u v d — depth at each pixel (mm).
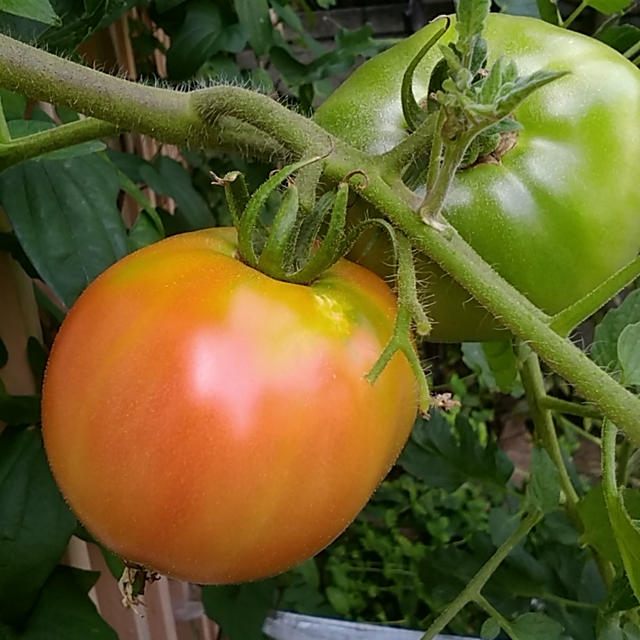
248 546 133
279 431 127
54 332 277
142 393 127
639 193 167
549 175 163
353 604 592
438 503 656
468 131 124
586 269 166
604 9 226
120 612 325
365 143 167
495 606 311
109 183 221
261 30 344
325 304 138
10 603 194
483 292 135
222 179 140
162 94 158
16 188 206
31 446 203
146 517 130
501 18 181
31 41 207
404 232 137
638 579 143
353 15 733
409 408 146
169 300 132
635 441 131
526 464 721
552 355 133
